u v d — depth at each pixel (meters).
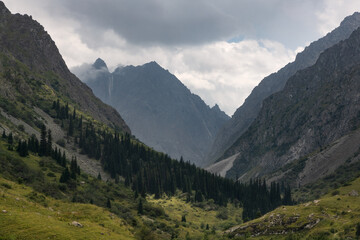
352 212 145.62
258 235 160.12
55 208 112.06
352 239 118.38
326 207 160.38
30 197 114.44
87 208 117.88
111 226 102.00
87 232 85.94
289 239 140.75
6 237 70.50
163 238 136.00
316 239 129.12
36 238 73.75
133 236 100.00
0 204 88.81
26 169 160.38
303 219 154.75
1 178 132.88
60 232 79.94
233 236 166.38
